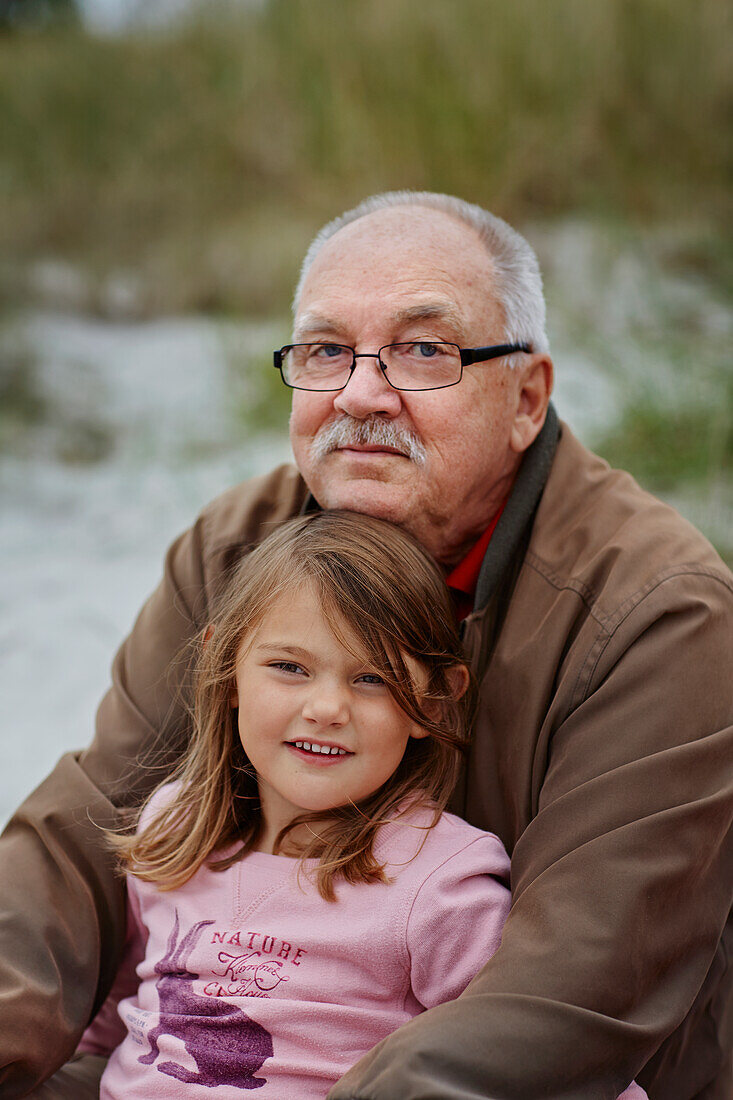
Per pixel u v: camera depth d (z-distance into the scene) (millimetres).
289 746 1460
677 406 3840
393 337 1577
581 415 4180
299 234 6453
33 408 5273
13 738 2889
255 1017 1351
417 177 5996
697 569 1427
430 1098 1095
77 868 1533
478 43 6102
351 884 1415
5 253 6758
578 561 1546
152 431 5109
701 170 5719
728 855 1345
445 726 1502
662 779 1285
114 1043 1637
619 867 1240
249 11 7336
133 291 6703
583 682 1414
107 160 7320
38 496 4578
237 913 1451
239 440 4961
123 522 4305
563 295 5027
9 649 3371
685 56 5844
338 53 6492
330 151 6371
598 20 5977
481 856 1414
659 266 5191
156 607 1797
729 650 1380
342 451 1600
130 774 1670
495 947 1341
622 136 5879
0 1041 1343
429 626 1495
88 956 1492
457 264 1608
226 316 6293
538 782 1451
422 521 1631
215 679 1543
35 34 8305
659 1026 1212
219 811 1538
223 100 7191
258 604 1489
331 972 1376
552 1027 1157
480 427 1600
